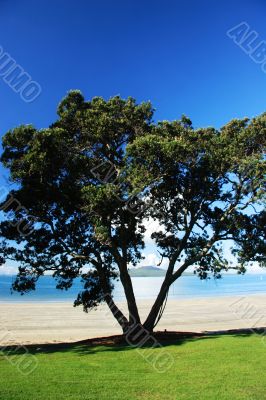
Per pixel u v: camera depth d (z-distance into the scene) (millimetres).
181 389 11289
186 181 21828
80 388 11383
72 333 30297
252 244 22047
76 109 22984
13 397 10469
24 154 20828
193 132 21359
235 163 20781
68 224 22203
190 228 23172
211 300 63688
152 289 113875
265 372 12977
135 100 23000
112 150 23016
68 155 21125
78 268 23531
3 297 76312
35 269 22516
